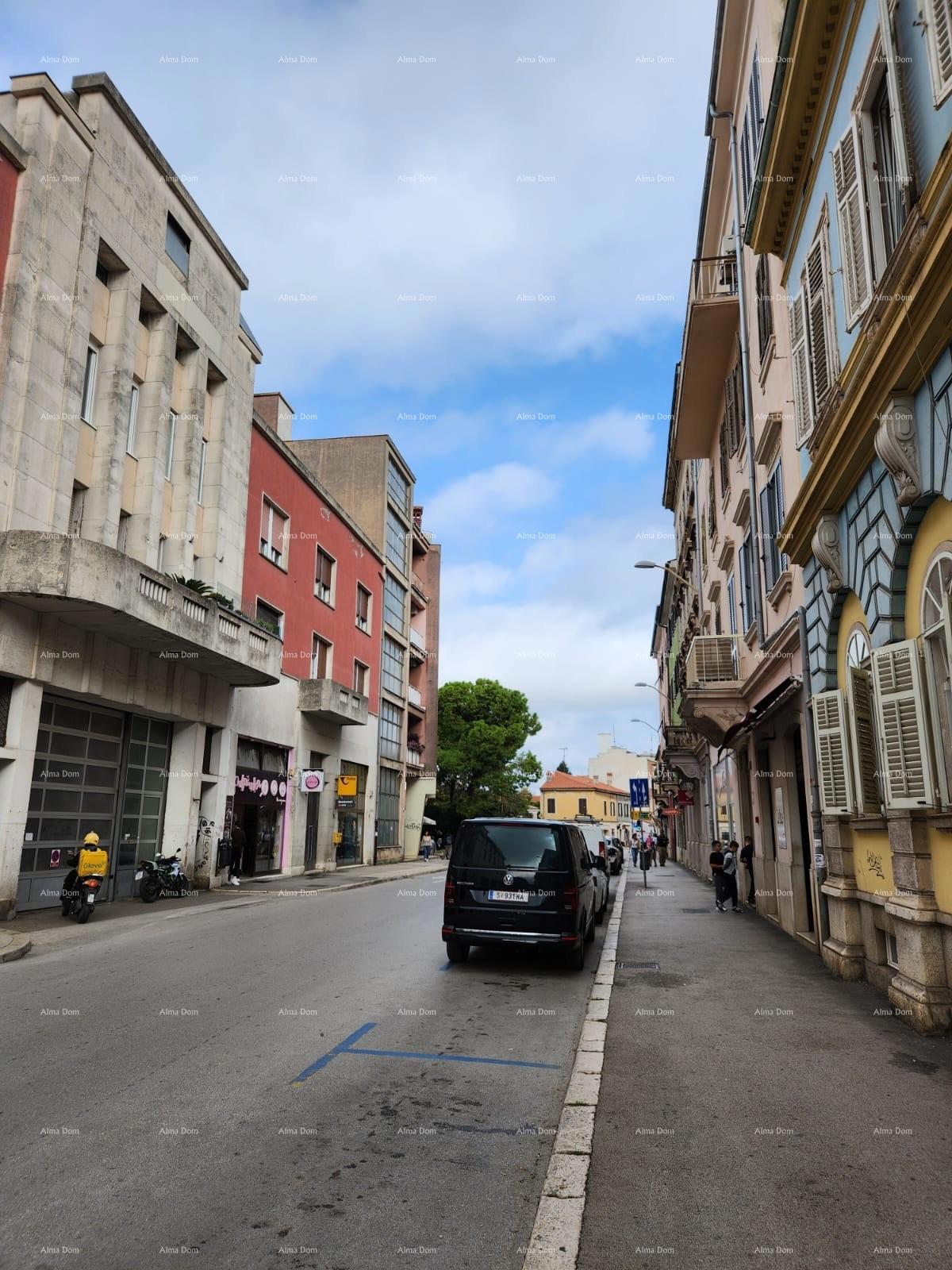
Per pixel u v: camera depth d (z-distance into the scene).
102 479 17.53
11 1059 6.19
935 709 6.76
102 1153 4.49
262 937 12.95
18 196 15.39
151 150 19.17
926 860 7.14
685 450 23.34
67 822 16.81
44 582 14.12
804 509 9.91
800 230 10.45
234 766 23.06
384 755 40.03
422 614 50.47
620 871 31.83
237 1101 5.30
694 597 28.44
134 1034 6.89
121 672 17.56
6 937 12.13
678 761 32.69
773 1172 4.25
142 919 15.23
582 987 9.45
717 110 16.36
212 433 22.70
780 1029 7.11
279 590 27.36
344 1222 3.78
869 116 7.79
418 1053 6.48
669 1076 5.84
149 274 19.22
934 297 5.70
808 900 12.83
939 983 6.96
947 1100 5.29
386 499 41.34
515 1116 5.18
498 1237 3.69
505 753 56.19
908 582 7.39
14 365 15.00
